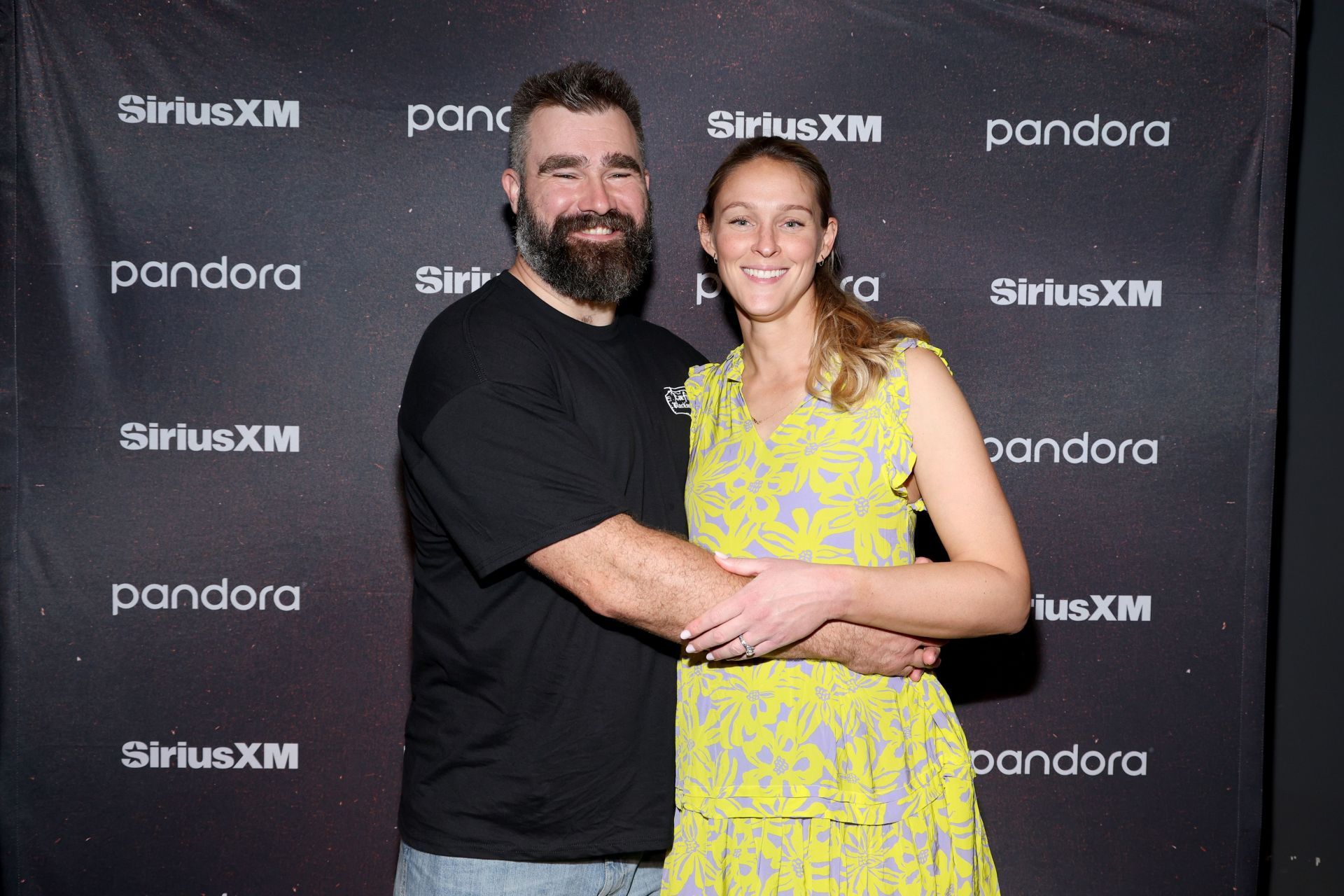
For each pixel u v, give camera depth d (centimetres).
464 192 233
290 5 229
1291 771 264
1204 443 241
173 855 235
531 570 162
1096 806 244
